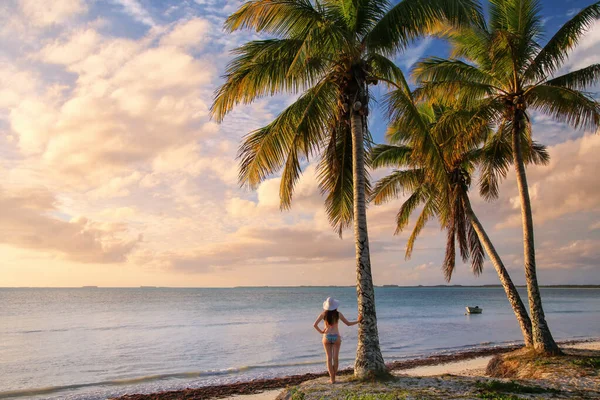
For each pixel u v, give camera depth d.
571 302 93.75
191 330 34.56
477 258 17.62
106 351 24.22
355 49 10.07
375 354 9.95
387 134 18.91
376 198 19.45
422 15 10.52
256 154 11.06
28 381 16.84
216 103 10.62
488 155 17.00
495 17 14.16
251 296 135.00
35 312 56.78
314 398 8.52
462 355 21.56
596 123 12.30
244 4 10.18
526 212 13.40
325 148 12.74
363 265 10.31
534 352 12.91
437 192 16.97
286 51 10.57
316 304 80.06
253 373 18.05
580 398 8.16
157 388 15.23
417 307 73.31
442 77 14.30
